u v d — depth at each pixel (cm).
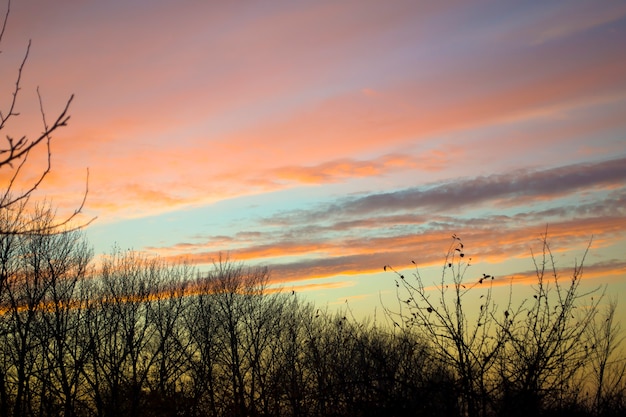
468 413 1088
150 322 2714
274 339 2491
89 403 2303
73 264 2425
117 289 2675
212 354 2609
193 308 2909
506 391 1058
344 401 1245
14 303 2003
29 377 1989
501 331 1105
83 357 2158
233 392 1972
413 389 1098
